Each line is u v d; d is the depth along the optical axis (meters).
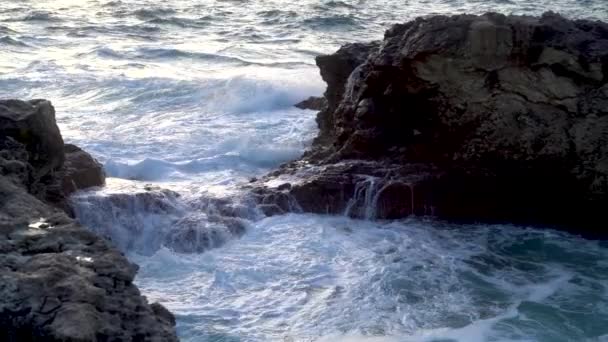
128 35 26.20
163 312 5.41
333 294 8.42
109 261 5.32
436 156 11.34
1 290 4.85
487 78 10.84
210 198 10.56
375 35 26.62
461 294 8.51
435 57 10.91
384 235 10.16
